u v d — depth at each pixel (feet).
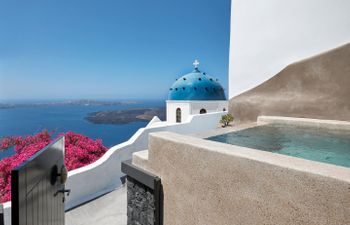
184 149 12.06
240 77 31.48
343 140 18.67
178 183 12.48
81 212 21.42
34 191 9.57
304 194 7.48
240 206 9.45
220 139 18.89
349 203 6.49
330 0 24.09
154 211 13.65
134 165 15.94
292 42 26.81
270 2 28.48
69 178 22.22
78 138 37.01
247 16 30.81
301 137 19.62
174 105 85.10
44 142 36.45
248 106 30.40
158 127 37.86
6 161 29.53
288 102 26.96
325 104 24.40
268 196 8.47
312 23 25.34
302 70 26.00
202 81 88.48
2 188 25.95
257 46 29.78
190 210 11.82
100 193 25.25
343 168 7.68
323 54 24.59
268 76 28.81
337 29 23.73
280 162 8.39
